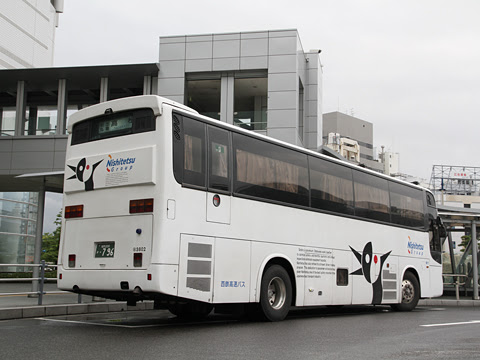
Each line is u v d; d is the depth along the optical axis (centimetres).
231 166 1020
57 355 636
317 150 2858
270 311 1072
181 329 928
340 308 1623
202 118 980
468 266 2444
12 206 3631
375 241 1412
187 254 905
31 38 5119
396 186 1550
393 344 770
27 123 2647
